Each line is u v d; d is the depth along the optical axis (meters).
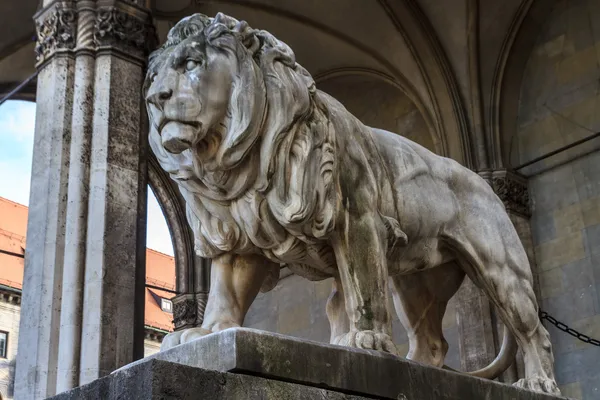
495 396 3.54
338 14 12.62
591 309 10.51
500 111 11.74
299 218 3.28
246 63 3.25
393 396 3.14
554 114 11.49
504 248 4.16
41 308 6.68
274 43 3.36
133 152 7.25
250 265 3.56
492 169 11.46
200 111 3.18
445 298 4.35
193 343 2.88
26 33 12.66
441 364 4.25
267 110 3.28
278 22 13.02
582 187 11.02
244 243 3.47
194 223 3.54
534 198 11.46
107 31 7.50
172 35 3.35
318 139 3.37
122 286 6.78
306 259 3.58
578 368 10.41
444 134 11.96
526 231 11.28
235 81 3.23
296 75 3.37
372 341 3.34
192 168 3.32
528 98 11.81
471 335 10.75
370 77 13.36
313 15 12.80
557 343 10.70
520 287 4.16
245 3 12.70
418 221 3.85
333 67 13.55
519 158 11.69
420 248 3.91
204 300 14.91
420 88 12.28
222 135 3.25
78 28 7.53
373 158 3.75
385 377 3.14
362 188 3.56
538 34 11.91
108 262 6.76
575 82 11.38
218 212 3.42
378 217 3.61
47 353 6.56
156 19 12.41
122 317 6.69
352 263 3.46
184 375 2.58
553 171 11.36
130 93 7.42
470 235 4.07
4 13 12.31
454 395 3.37
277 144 3.28
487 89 11.82
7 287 22.38
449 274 4.29
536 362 4.12
